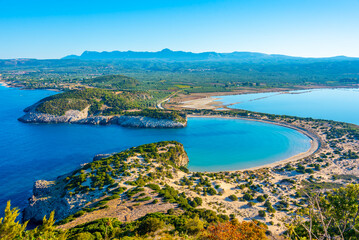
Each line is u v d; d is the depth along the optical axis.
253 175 88.31
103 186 66.94
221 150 121.06
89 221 46.84
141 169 78.88
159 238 36.03
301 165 94.75
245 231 31.17
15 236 22.47
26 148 116.44
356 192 27.48
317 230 24.80
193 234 37.12
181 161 101.62
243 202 65.69
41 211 63.03
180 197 62.12
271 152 118.19
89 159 104.62
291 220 55.66
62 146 121.19
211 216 51.09
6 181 83.31
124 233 38.53
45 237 23.84
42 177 86.88
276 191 73.31
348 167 93.75
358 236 22.30
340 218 26.33
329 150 116.25
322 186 76.81
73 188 68.25
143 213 50.16
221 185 76.75
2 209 67.44
